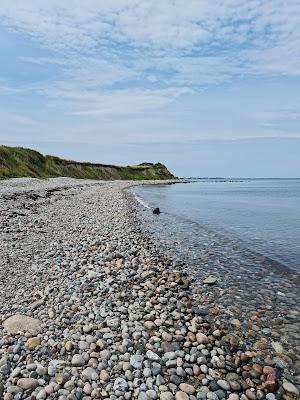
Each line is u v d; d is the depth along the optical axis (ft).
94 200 135.03
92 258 42.42
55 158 402.93
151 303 29.17
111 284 33.14
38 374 18.88
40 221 69.56
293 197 213.05
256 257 50.44
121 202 133.80
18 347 21.22
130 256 45.14
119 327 24.47
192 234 70.23
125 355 20.84
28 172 275.80
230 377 19.92
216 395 18.10
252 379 19.98
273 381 19.48
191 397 17.81
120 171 559.79
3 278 33.96
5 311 26.68
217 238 66.23
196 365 20.39
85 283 32.91
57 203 109.91
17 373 18.78
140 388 18.15
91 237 56.39
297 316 29.35
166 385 18.58
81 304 28.12
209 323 27.12
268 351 23.45
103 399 17.28
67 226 66.95
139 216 96.94
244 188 382.83
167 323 25.46
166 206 139.13
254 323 27.71
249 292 34.96
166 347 22.04
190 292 34.19
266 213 115.96
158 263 43.47
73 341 22.33
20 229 58.34
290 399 18.62
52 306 27.73
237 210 125.80
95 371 19.33
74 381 18.44
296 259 49.73
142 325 24.97
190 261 47.14
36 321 24.71
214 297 33.19
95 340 22.48
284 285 37.45
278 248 57.82
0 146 279.90
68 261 40.83
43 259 41.01
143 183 442.09
